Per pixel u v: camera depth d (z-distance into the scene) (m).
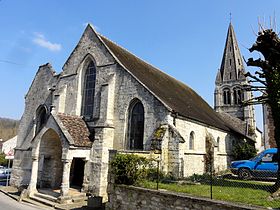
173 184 13.92
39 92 27.08
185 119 19.78
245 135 38.97
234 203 9.53
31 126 26.69
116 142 19.25
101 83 21.28
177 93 27.50
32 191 18.39
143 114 18.84
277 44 12.14
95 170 18.11
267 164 17.53
